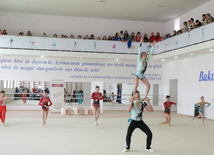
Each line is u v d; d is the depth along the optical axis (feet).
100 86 61.05
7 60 63.26
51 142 26.32
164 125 41.22
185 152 23.17
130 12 68.59
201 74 54.60
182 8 63.82
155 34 78.28
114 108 70.79
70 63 66.74
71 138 28.68
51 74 65.67
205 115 52.60
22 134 30.66
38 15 71.67
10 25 69.92
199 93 55.01
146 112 65.77
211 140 29.09
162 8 64.23
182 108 61.82
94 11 68.33
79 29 74.02
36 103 68.90
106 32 75.56
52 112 59.31
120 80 69.72
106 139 28.43
